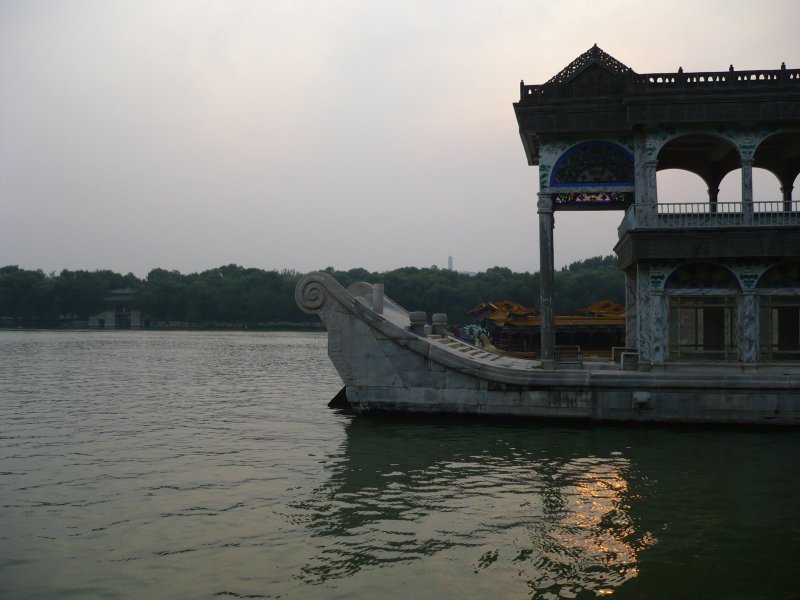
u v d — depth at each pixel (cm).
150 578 1188
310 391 3759
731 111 2548
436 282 14938
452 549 1318
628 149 2769
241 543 1345
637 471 1855
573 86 2733
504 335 6319
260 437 2345
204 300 17225
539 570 1224
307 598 1115
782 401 2333
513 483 1752
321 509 1548
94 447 2203
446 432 2348
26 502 1605
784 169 3203
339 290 2595
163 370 5231
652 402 2397
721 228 2512
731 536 1385
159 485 1742
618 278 12825
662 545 1339
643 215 2620
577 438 2245
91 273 19275
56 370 5225
